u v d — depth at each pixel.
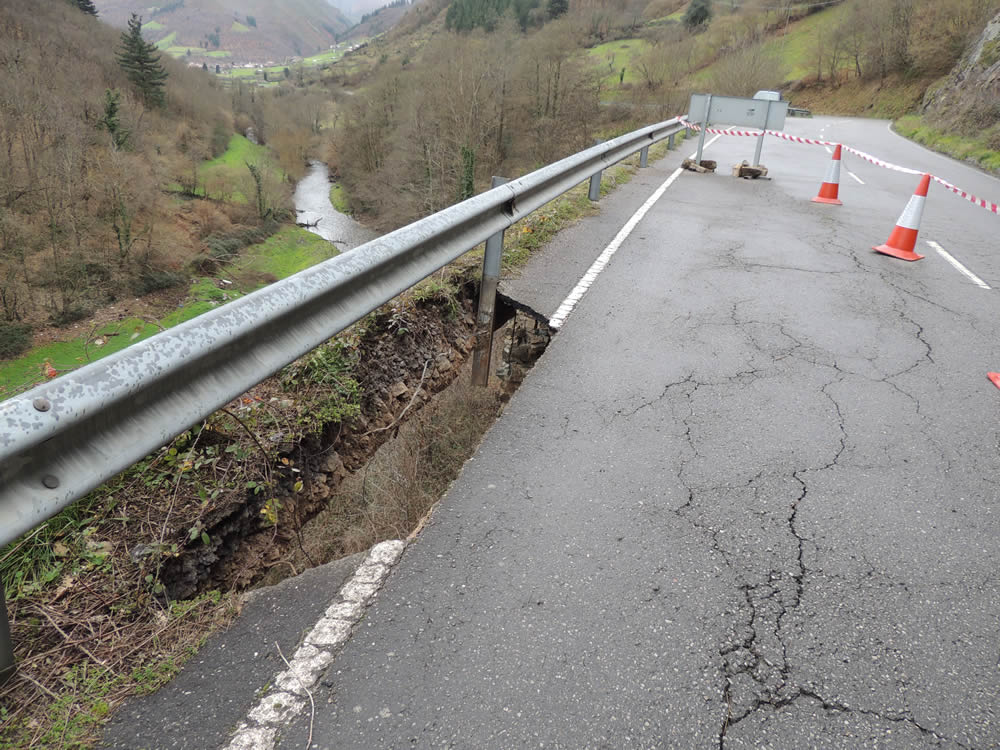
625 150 11.56
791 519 2.98
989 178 16.88
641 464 3.40
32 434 1.69
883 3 54.62
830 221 9.70
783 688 2.13
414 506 4.11
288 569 3.29
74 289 26.88
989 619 2.44
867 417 3.93
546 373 4.43
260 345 2.60
